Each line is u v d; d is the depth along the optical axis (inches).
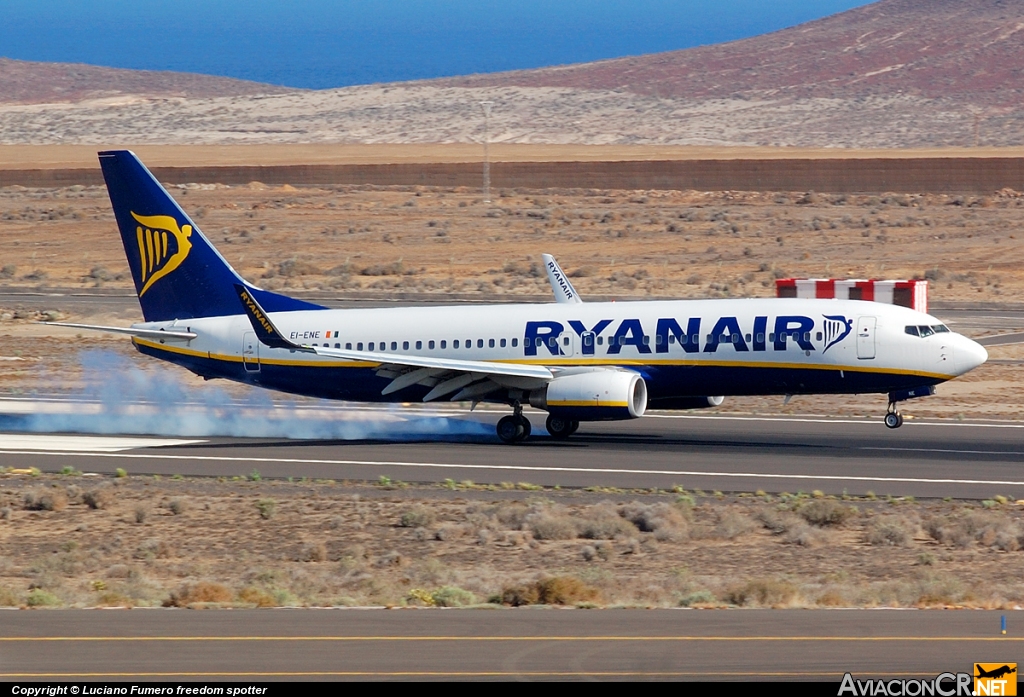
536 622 3265.3
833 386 6811.0
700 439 7293.3
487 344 7199.8
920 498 5580.7
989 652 2962.6
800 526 4980.3
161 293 7765.8
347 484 6013.8
